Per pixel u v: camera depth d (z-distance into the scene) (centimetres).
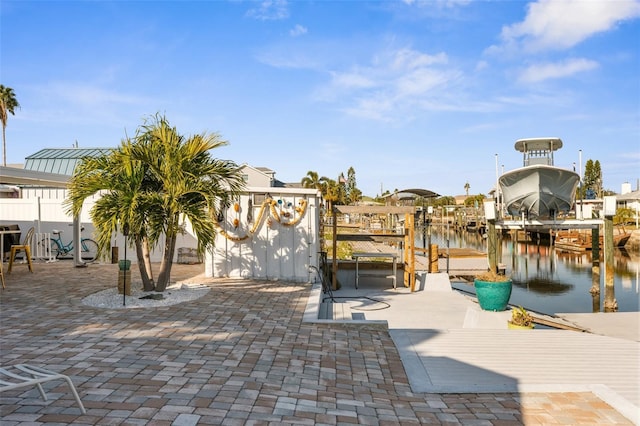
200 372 447
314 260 1063
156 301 777
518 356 578
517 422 385
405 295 1174
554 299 1780
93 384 402
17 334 566
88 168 822
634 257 3269
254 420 348
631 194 6391
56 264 1305
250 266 1080
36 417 330
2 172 984
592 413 406
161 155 829
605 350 609
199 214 788
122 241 1378
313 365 497
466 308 1020
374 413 389
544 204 1634
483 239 5244
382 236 1270
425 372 507
